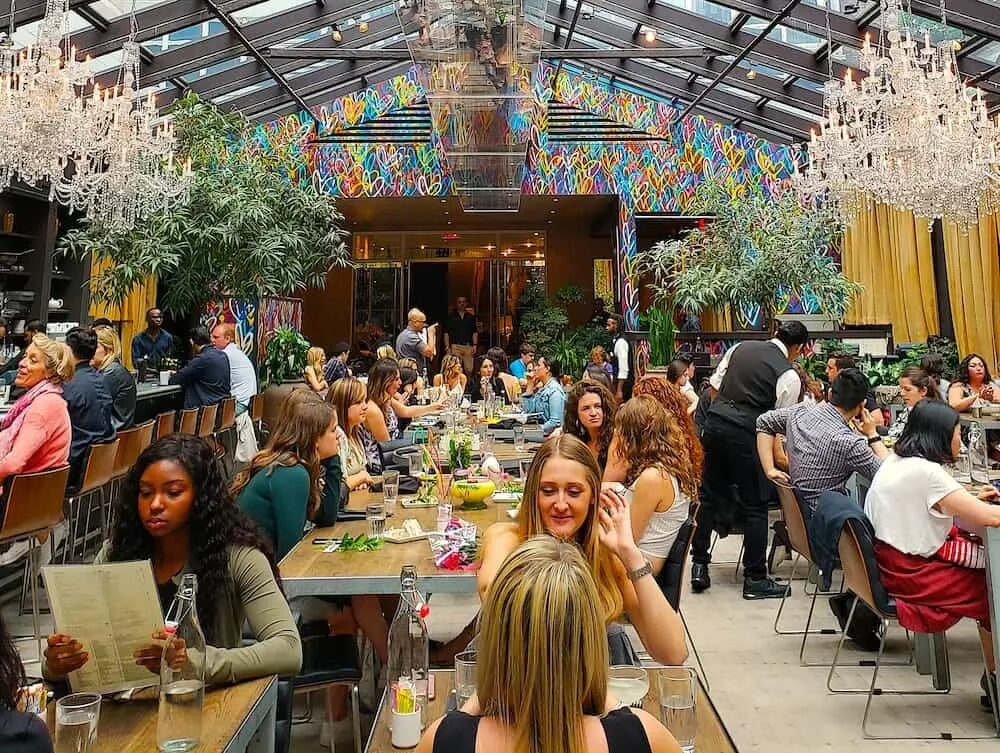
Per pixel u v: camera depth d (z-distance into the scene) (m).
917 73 4.77
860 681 2.93
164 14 7.03
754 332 8.86
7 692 0.94
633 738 0.82
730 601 3.98
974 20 6.07
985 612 2.49
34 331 6.62
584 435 3.28
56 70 4.70
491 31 4.02
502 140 5.35
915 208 5.56
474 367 14.33
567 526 1.66
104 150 5.53
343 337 14.66
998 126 5.57
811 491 3.31
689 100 10.32
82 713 1.11
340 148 11.07
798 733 2.50
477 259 14.79
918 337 8.91
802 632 3.50
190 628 1.25
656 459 2.41
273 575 1.60
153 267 6.89
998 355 8.13
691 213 10.47
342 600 2.69
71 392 4.05
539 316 13.16
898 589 2.57
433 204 12.12
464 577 2.03
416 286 14.77
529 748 0.79
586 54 8.34
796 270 7.71
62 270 8.84
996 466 3.97
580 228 14.78
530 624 0.81
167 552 1.58
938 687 2.83
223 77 9.05
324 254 8.35
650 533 2.38
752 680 2.95
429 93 4.61
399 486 3.32
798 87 9.05
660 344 8.84
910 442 2.60
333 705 2.55
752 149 10.88
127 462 4.21
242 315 10.10
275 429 2.55
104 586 1.29
